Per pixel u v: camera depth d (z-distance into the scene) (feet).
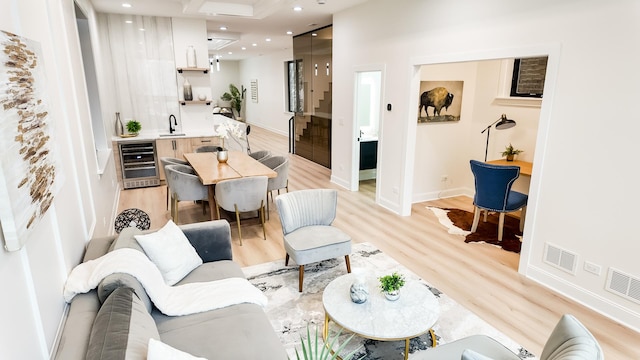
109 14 20.22
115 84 21.18
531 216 11.17
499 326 9.24
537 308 9.97
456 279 11.42
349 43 19.53
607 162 9.21
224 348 6.36
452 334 8.93
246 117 56.44
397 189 17.15
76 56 11.14
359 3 17.97
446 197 19.77
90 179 10.93
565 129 9.99
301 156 31.04
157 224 15.88
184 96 22.31
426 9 14.10
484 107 18.37
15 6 5.45
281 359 6.21
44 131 5.93
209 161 17.21
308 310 9.87
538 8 10.20
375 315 7.65
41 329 5.27
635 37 8.38
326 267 12.14
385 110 17.31
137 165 21.15
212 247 9.80
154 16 21.01
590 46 9.18
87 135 11.37
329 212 12.00
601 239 9.55
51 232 6.27
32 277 5.18
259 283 11.18
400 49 15.80
